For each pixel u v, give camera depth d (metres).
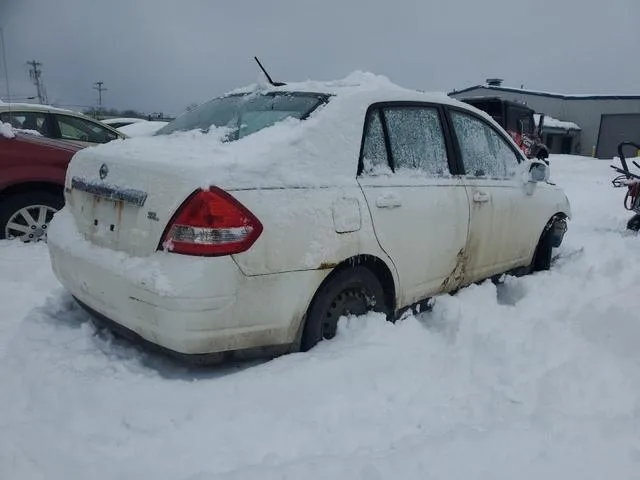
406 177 3.67
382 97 3.65
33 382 2.94
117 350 3.34
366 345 3.31
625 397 3.03
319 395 2.92
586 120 36.50
